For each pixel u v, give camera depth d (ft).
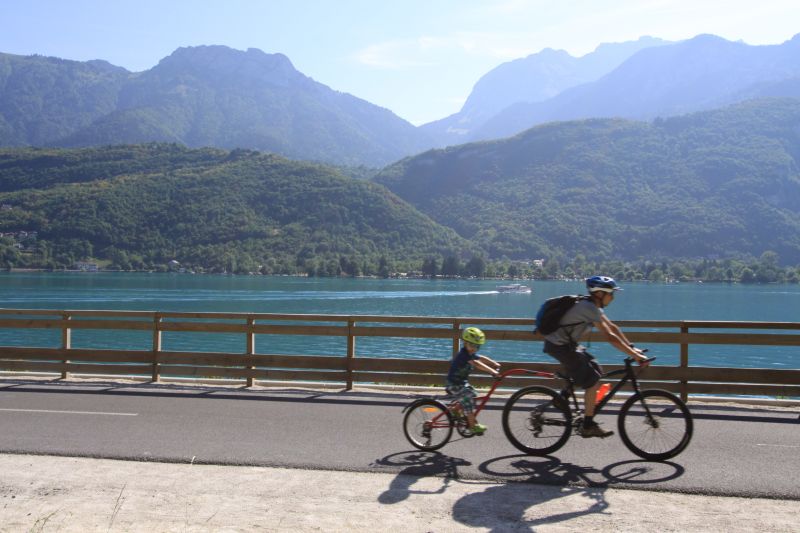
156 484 20.97
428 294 406.82
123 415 31.17
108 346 166.20
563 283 631.56
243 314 39.47
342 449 25.23
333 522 17.89
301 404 33.94
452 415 24.88
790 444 26.18
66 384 39.58
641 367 23.47
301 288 436.76
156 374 40.42
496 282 614.75
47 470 22.40
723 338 34.78
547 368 36.27
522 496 20.01
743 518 18.28
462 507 19.04
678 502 19.54
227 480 21.43
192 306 280.31
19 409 32.50
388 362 37.76
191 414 31.45
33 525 17.58
